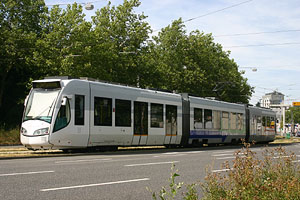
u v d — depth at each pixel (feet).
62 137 62.44
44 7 140.67
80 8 123.54
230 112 113.29
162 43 182.91
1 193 25.81
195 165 48.55
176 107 90.02
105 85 71.31
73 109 64.28
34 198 24.52
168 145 91.86
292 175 26.89
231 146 110.93
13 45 129.90
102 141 69.82
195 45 181.27
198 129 97.09
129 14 146.00
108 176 35.96
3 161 49.90
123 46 145.28
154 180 34.40
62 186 29.37
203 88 183.32
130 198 25.94
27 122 62.75
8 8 133.59
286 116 483.51
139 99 78.69
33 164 45.19
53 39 119.14
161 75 154.20
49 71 122.62
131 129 76.02
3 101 143.95
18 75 143.74
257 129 128.98
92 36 123.85
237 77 219.82
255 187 20.49
